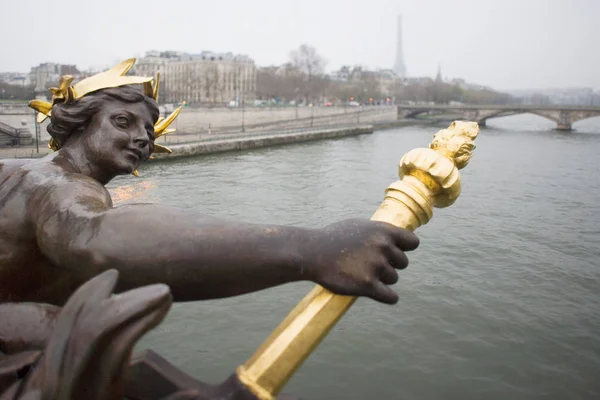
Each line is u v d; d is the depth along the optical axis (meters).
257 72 94.00
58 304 1.39
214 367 6.66
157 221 1.02
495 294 9.60
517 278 10.55
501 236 13.59
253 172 24.44
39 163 1.34
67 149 1.43
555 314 8.85
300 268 1.02
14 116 27.36
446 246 12.47
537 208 17.52
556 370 7.17
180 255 0.98
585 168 28.02
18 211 1.23
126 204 1.09
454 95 111.56
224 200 17.50
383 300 1.04
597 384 6.89
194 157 30.06
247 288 1.02
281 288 9.00
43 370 0.89
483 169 27.05
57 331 0.89
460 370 7.03
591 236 14.02
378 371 6.87
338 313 1.07
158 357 1.21
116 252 1.00
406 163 1.15
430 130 60.31
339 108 62.66
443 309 8.77
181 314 7.97
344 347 7.37
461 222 15.00
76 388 0.84
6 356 1.12
